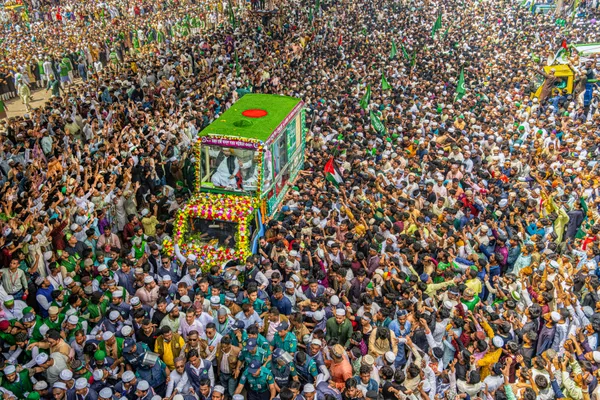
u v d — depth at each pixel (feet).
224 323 34.78
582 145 65.21
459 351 33.04
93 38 122.62
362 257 41.63
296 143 62.49
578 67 89.71
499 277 40.96
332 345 32.12
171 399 28.94
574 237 50.96
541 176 59.26
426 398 29.19
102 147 62.75
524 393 28.99
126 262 40.01
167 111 79.25
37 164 59.16
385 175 56.80
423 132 70.85
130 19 149.79
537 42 124.06
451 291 35.37
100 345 32.53
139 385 29.17
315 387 29.40
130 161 58.29
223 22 150.61
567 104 85.30
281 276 40.14
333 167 54.80
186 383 30.94
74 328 34.14
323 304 35.60
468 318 34.73
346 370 30.07
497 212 49.75
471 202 51.34
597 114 75.46
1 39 135.95
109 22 154.30
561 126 73.41
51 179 56.80
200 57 109.40
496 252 44.11
